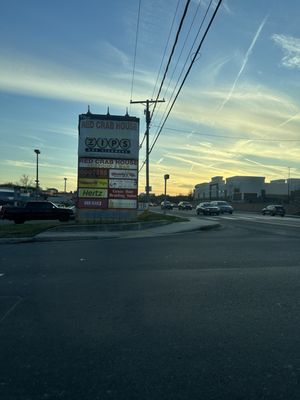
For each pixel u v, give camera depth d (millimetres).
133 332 5637
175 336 5477
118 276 9453
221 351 4961
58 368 4512
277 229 24891
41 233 20359
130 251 13883
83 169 25656
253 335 5500
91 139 25688
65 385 4129
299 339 5348
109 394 3953
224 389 4039
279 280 8891
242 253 13164
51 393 3979
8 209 31375
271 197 122875
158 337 5441
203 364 4598
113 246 15500
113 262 11492
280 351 4953
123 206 25797
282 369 4465
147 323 6012
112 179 25766
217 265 10875
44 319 6215
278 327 5816
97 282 8805
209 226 25969
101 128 25781
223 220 36312
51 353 4922
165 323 6008
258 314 6430
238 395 3928
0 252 13883
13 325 5938
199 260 11734
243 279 9016
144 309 6730
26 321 6121
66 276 9477
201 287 8266
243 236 19844
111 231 22500
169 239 18469
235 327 5824
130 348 5070
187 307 6832
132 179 25875
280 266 10672
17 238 18047
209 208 50406
